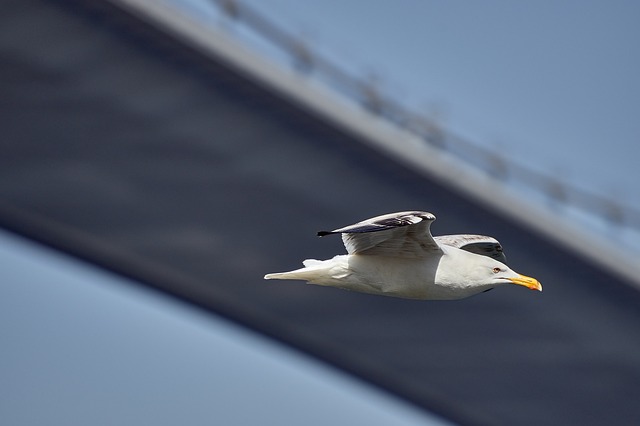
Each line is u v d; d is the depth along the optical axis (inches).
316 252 1624.0
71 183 1492.4
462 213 1569.9
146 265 1638.8
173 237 1590.8
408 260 704.4
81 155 1450.5
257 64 1336.1
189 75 1342.3
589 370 1831.9
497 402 1925.4
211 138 1433.3
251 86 1349.7
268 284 1683.1
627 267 1658.5
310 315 1750.7
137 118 1400.1
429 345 1801.2
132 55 1311.5
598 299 1707.7
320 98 1386.6
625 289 1685.5
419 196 1533.0
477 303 1704.0
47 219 1550.2
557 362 1809.8
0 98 1360.7
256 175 1489.9
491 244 786.8
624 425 1911.9
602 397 1882.4
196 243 1600.6
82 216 1551.4
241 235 1587.1
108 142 1438.2
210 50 1299.2
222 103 1384.1
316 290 1691.7
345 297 1705.2
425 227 673.6
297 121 1411.2
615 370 1823.3
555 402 1904.5
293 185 1503.4
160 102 1379.2
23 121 1395.2
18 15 1238.9
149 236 1587.1
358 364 1847.9
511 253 1640.0
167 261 1631.4
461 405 1931.6
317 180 1501.0
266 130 1425.9
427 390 1905.8
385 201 1534.2
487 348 1802.4
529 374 1847.9
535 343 1780.3
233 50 1316.4
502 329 1763.0
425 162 1469.0
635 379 1833.2
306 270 707.4
